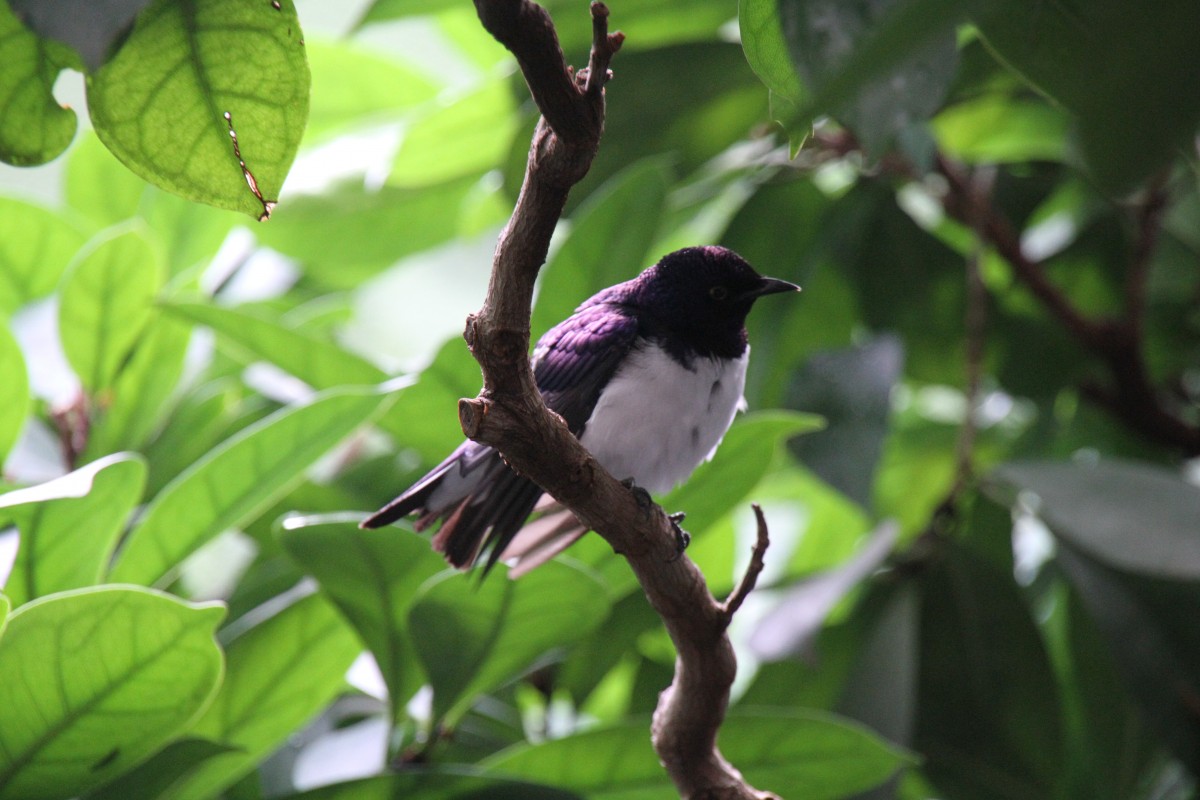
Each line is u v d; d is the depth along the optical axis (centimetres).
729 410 718
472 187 936
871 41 220
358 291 1002
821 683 754
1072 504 671
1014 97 828
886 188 872
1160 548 641
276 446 514
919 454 925
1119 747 757
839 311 884
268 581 636
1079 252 912
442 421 621
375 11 736
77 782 457
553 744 546
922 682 745
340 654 560
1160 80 271
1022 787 731
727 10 760
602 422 678
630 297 727
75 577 498
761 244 856
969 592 747
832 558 906
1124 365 845
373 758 597
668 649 789
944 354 883
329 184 847
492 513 568
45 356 674
